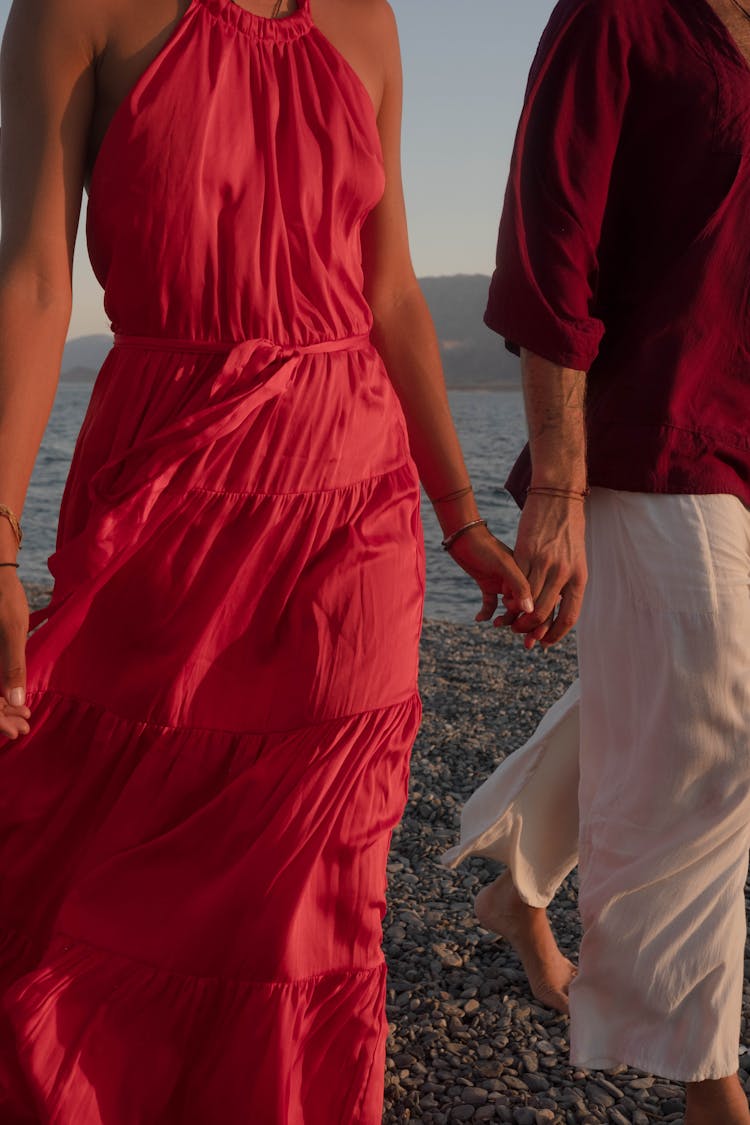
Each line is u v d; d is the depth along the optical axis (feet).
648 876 7.85
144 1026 6.43
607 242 7.91
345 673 6.52
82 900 6.38
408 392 7.65
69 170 6.33
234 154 6.29
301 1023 6.56
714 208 7.55
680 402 7.63
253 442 6.42
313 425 6.53
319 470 6.55
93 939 6.38
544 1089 9.34
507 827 9.83
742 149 7.52
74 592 6.29
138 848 6.39
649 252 7.75
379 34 7.11
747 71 7.58
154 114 6.18
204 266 6.31
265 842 6.43
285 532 6.49
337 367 6.67
